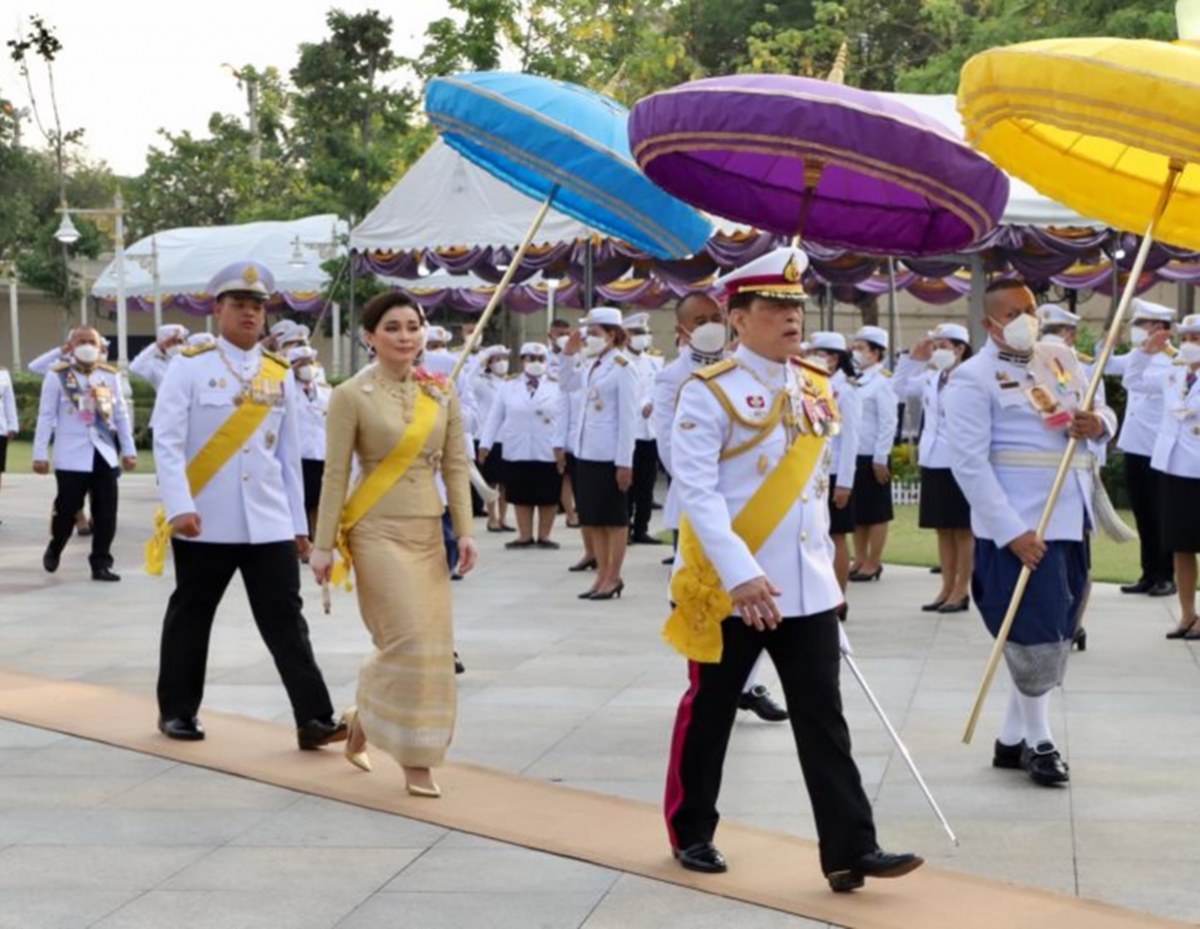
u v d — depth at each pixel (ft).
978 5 112.27
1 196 140.77
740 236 56.44
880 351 44.09
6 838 20.52
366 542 22.29
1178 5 21.43
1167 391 35.50
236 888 18.56
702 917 17.47
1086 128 19.01
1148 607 39.47
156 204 165.58
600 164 24.30
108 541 45.50
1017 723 23.50
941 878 18.66
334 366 104.32
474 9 91.91
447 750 24.34
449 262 65.72
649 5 130.52
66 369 45.50
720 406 18.26
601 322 41.68
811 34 118.62
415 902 18.02
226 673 31.09
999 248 58.44
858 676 20.59
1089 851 19.84
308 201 136.98
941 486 38.63
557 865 19.27
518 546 53.26
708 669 18.71
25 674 31.04
